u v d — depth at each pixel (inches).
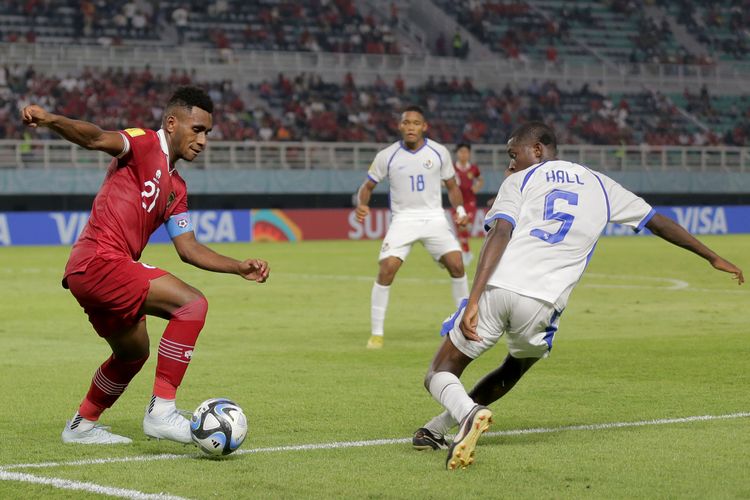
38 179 4827.8
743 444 838.5
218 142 5137.8
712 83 6904.5
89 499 672.4
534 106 6358.3
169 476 735.1
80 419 860.0
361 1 6875.0
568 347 1503.4
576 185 804.6
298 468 759.1
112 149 793.6
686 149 5767.7
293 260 3651.6
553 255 788.6
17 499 674.2
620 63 6934.1
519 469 749.9
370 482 712.4
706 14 7495.1
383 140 5940.0
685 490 686.5
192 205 5280.5
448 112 6195.9
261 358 1423.5
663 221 812.0
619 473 736.3
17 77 5383.9
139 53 5723.4
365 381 1214.9
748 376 1226.6
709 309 2063.2
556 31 7037.4
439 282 2763.3
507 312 783.7
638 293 2421.3
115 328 820.6
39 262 3590.1
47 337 1688.0
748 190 5910.4
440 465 766.5
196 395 1117.1
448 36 6840.6
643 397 1083.3
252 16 6382.9
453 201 1668.3
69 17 5940.0
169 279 814.5
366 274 3038.9
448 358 792.3
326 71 6136.8
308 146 5275.6
